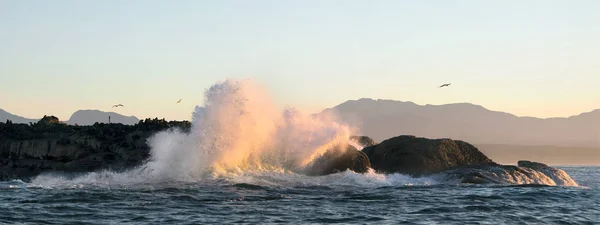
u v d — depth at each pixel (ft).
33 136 171.22
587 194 120.47
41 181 139.33
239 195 111.86
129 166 146.61
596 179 202.18
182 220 88.22
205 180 128.36
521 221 90.63
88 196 109.29
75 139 166.40
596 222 91.45
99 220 87.86
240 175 132.36
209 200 106.11
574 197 116.26
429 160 149.28
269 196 111.24
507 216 94.48
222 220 88.48
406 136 157.79
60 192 114.42
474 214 95.55
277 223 86.79
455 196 114.11
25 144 167.12
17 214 91.61
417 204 104.22
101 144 162.81
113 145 161.79
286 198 109.70
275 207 99.76
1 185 128.98
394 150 153.17
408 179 138.51
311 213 94.63
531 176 145.48
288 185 125.39
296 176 134.92
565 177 154.40
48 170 156.25
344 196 112.98
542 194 118.73
